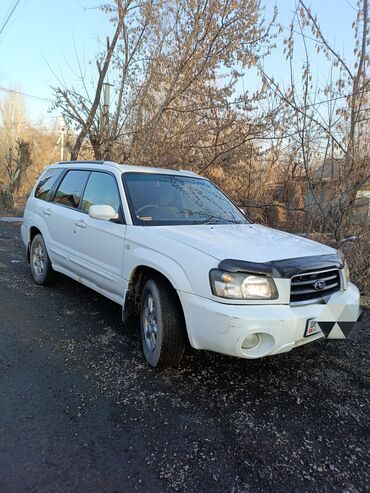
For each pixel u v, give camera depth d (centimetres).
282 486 206
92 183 443
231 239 326
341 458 228
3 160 2952
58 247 478
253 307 263
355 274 562
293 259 290
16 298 486
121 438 237
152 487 201
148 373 315
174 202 407
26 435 235
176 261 297
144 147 884
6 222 1337
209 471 214
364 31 564
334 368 339
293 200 775
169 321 301
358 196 613
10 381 294
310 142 657
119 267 360
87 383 296
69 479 204
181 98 853
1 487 196
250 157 845
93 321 420
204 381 307
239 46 760
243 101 775
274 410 273
